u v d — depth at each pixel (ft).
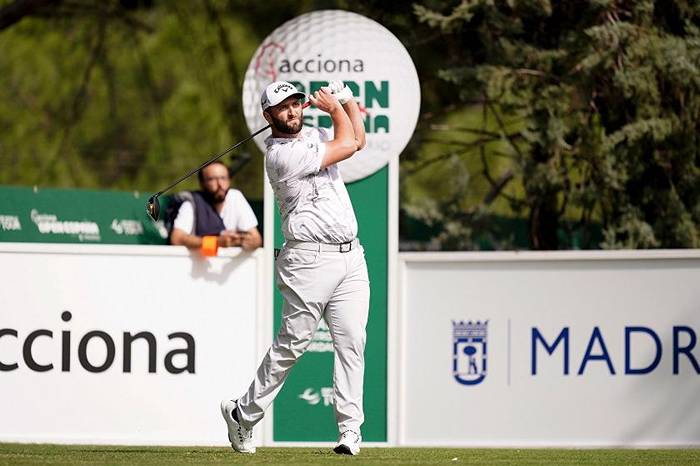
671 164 146.51
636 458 80.48
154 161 204.44
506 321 91.09
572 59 144.87
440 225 156.97
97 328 89.71
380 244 91.97
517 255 90.84
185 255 90.63
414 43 152.05
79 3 193.06
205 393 90.68
